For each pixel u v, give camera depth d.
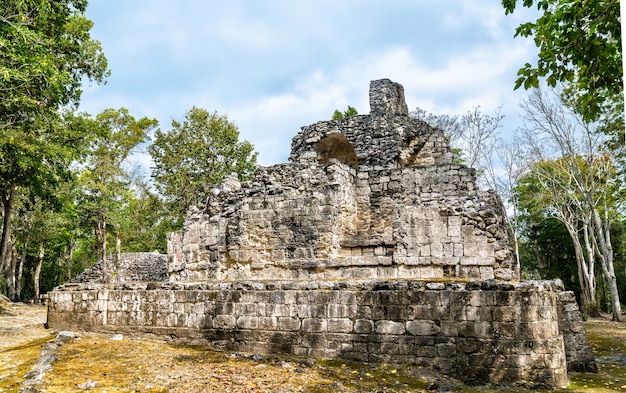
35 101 15.11
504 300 8.91
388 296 9.73
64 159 19.42
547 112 26.64
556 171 29.66
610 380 9.33
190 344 11.21
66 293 13.22
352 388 7.76
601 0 7.54
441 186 15.73
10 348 10.63
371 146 19.06
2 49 13.77
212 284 11.54
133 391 7.14
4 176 18.72
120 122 38.62
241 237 14.76
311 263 13.62
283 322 10.46
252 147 36.56
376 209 16.28
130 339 11.52
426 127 20.12
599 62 7.95
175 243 16.03
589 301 30.34
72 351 9.75
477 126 36.88
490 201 12.83
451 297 9.27
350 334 9.89
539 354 8.66
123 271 30.75
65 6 18.17
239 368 8.64
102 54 21.22
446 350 9.13
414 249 12.91
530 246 42.75
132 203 43.56
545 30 8.07
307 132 20.72
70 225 34.84
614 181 28.97
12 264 32.34
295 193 14.59
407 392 7.75
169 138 34.97
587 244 30.17
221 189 16.19
